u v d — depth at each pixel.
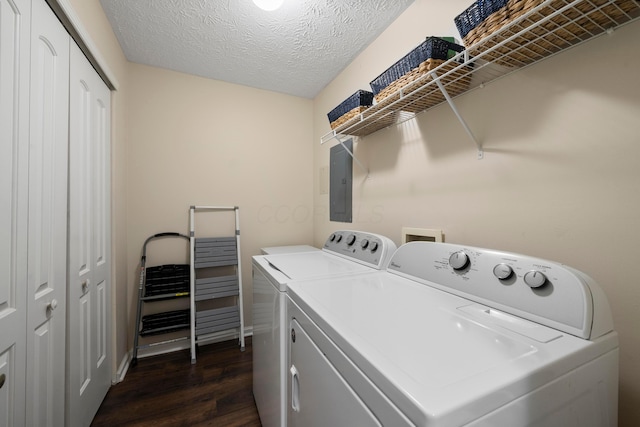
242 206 2.49
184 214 2.27
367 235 1.47
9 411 0.81
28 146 0.91
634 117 0.71
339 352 0.61
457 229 1.22
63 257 1.14
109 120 1.69
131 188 2.09
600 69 0.77
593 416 0.57
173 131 2.23
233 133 2.45
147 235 2.15
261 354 1.35
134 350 1.96
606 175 0.76
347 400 0.58
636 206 0.71
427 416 0.38
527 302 0.70
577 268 0.82
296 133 2.72
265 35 1.76
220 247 2.31
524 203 0.96
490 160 1.08
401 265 1.14
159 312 2.18
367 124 1.62
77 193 1.26
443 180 1.29
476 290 0.83
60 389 1.11
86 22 1.28
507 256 0.81
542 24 0.74
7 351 0.81
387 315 0.72
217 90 2.39
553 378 0.51
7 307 0.81
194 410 1.52
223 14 1.57
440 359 0.51
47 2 1.01
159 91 2.18
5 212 0.80
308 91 2.62
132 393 1.66
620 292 0.74
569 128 0.84
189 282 2.19
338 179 2.25
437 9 1.30
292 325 0.94
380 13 1.55
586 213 0.81
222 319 2.21
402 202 1.55
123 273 1.96
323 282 1.04
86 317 1.36
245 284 2.49
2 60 0.79
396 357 0.52
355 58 2.02
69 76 1.18
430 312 0.74
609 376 0.61
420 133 1.42
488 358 0.52
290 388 0.95
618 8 0.69
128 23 1.64
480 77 1.11
